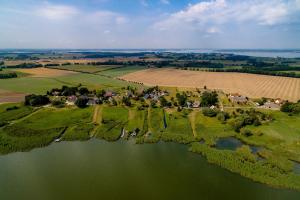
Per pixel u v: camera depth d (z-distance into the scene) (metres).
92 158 98.31
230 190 76.06
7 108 149.00
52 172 87.44
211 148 103.50
